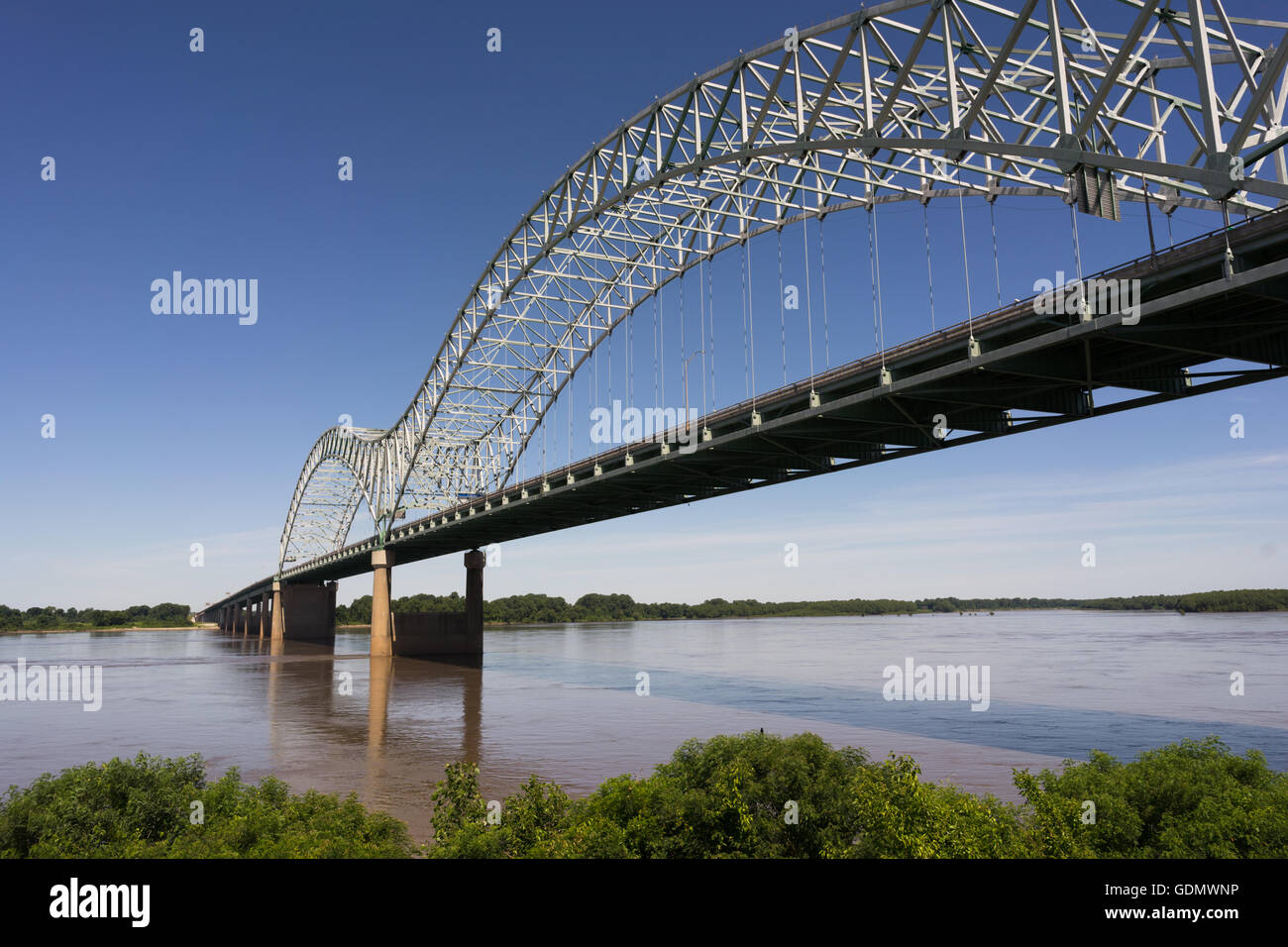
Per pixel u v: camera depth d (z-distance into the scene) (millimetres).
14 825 22156
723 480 59750
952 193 37375
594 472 64812
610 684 81250
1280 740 45406
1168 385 34156
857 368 40906
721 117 45344
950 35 30547
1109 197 27406
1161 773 22781
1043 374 34031
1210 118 23562
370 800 36188
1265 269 24391
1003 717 54875
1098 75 29125
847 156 36250
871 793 22234
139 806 23609
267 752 47531
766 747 25578
